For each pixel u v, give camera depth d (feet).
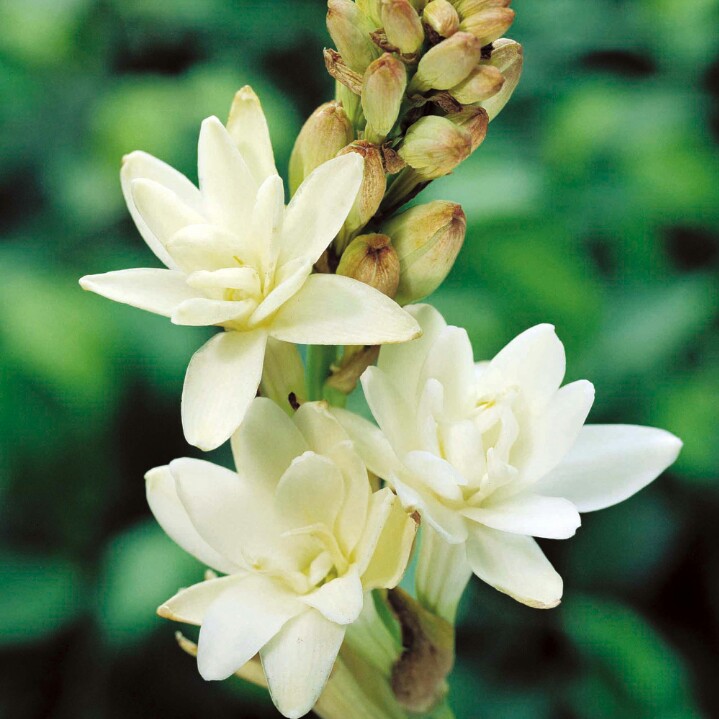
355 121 0.88
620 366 1.49
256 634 0.84
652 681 1.43
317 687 0.83
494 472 0.86
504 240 1.49
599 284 1.53
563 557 1.55
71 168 1.55
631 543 1.53
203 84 1.54
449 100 0.85
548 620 1.52
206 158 0.88
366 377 0.86
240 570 0.90
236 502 0.88
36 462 1.51
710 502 1.52
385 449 0.87
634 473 0.90
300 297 0.85
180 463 0.88
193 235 0.86
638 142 1.56
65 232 1.55
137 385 1.54
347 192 0.85
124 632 1.39
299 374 0.90
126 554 1.41
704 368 1.48
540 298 1.49
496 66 0.87
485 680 1.49
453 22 0.83
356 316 0.84
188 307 0.83
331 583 0.86
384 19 0.83
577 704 1.46
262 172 0.89
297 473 0.86
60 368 1.38
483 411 0.87
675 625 1.58
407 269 0.88
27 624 1.48
